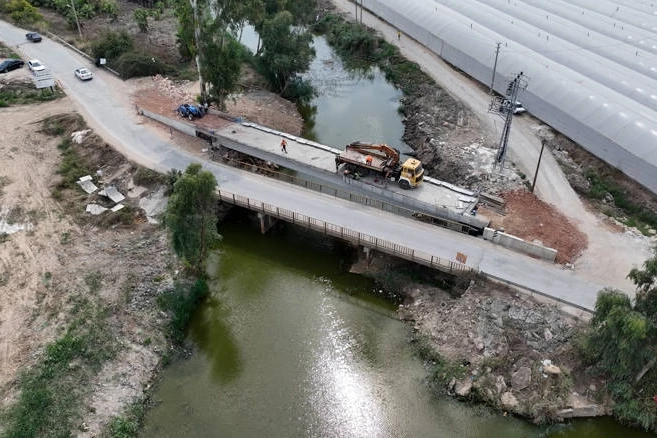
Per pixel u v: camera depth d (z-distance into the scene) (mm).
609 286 42875
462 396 37719
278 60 76688
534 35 86250
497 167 60031
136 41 92812
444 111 74875
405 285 47125
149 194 57250
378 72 94125
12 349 39969
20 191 57031
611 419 36125
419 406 37719
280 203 53500
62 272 47031
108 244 50875
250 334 43969
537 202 53375
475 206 50156
